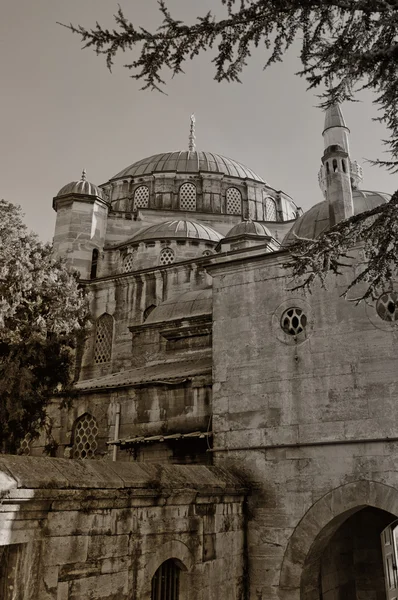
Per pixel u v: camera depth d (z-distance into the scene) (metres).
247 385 14.24
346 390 12.97
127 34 6.19
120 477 9.34
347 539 17.28
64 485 8.06
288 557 12.45
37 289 19.83
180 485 10.54
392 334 12.83
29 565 7.45
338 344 13.39
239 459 13.70
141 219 38.97
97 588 8.40
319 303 13.93
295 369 13.74
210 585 11.17
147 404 17.22
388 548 11.74
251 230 31.06
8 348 18.86
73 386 20.00
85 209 34.41
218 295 15.53
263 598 12.41
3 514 7.20
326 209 22.91
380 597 16.72
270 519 12.91
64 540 8.02
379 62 6.41
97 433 18.16
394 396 12.41
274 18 6.41
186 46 6.41
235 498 12.68
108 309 30.42
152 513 9.88
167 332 21.39
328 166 17.77
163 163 45.78
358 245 13.84
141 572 9.33
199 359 19.83
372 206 23.66
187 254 32.69
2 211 20.22
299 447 13.11
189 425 15.98
